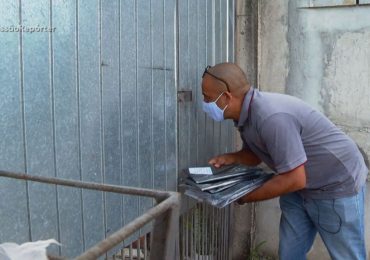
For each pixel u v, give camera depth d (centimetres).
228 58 283
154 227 88
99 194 163
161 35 200
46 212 139
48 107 137
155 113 199
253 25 290
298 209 231
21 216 130
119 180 174
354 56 271
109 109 166
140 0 182
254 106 191
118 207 175
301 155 186
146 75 189
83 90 151
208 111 202
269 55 293
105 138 164
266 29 291
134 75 180
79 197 153
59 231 145
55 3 137
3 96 121
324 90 282
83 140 153
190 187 204
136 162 185
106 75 163
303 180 189
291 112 192
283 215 238
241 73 196
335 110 281
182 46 220
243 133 205
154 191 93
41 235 138
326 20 274
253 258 315
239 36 294
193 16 230
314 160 202
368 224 285
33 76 130
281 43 288
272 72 293
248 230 312
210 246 274
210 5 252
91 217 160
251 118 193
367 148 275
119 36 169
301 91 288
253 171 215
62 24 140
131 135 181
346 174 204
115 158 171
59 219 145
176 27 212
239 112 198
